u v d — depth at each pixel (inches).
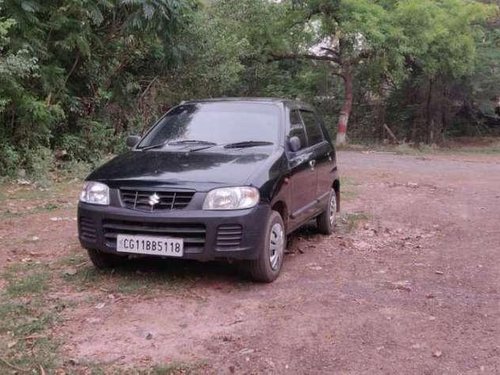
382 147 973.2
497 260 263.4
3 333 172.7
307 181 264.8
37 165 461.4
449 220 358.0
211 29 678.5
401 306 200.8
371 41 820.6
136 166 224.5
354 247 283.9
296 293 211.2
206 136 251.9
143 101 666.2
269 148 240.5
